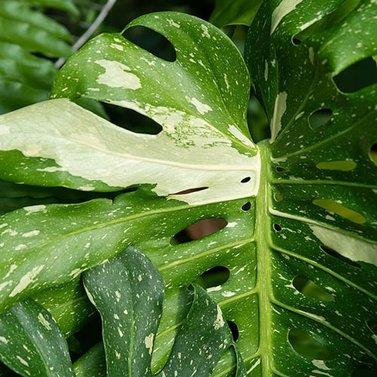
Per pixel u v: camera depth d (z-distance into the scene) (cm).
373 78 96
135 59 59
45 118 56
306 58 55
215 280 82
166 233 62
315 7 59
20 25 87
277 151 62
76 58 57
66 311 60
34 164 56
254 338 67
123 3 125
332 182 59
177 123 59
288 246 64
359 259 61
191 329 61
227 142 61
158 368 62
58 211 57
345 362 66
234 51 61
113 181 58
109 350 57
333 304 64
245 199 64
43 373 55
